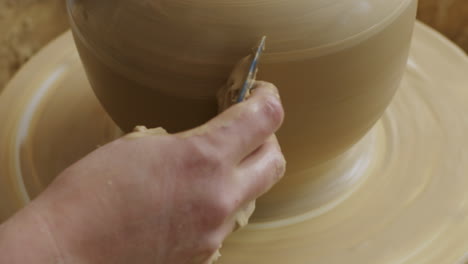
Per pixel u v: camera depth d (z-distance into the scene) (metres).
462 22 1.86
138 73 0.87
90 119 1.27
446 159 1.14
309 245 1.03
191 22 0.80
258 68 0.80
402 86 1.28
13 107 1.28
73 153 1.22
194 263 0.70
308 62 0.80
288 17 0.79
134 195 0.65
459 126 1.20
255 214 1.07
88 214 0.64
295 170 0.98
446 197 1.08
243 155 0.68
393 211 1.07
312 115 0.86
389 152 1.17
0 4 1.97
